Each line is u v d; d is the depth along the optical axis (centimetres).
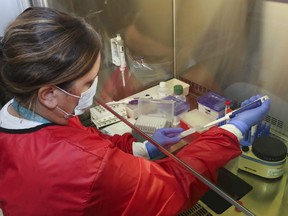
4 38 62
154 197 73
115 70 130
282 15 92
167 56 144
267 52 100
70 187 65
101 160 66
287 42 93
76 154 65
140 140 105
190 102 116
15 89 63
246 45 106
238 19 106
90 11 119
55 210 66
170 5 133
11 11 131
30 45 59
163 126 102
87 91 70
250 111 94
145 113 113
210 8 115
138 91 131
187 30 130
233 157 83
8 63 60
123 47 131
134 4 127
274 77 101
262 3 96
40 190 66
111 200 68
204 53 125
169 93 126
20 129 68
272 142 86
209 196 105
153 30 136
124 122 117
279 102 100
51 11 64
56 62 59
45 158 66
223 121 95
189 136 93
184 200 78
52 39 59
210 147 84
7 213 72
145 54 139
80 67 62
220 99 111
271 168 79
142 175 72
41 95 65
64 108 70
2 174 70
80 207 65
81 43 62
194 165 80
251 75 108
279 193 77
